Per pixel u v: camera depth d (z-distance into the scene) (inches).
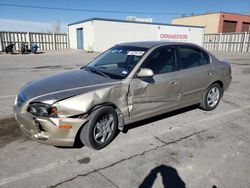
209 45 1348.4
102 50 1032.2
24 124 124.1
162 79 153.8
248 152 133.3
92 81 137.2
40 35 1154.7
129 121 144.9
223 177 109.6
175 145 140.2
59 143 120.1
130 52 161.0
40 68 477.4
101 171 113.1
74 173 111.2
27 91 132.2
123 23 1050.1
